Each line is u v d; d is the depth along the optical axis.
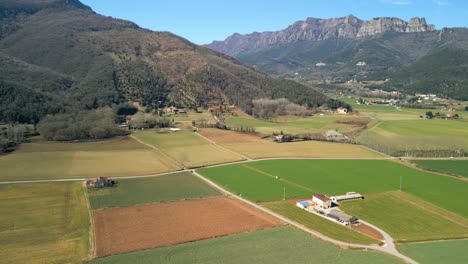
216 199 110.75
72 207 102.56
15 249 78.31
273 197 113.19
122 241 82.12
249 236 85.38
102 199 109.38
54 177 129.88
